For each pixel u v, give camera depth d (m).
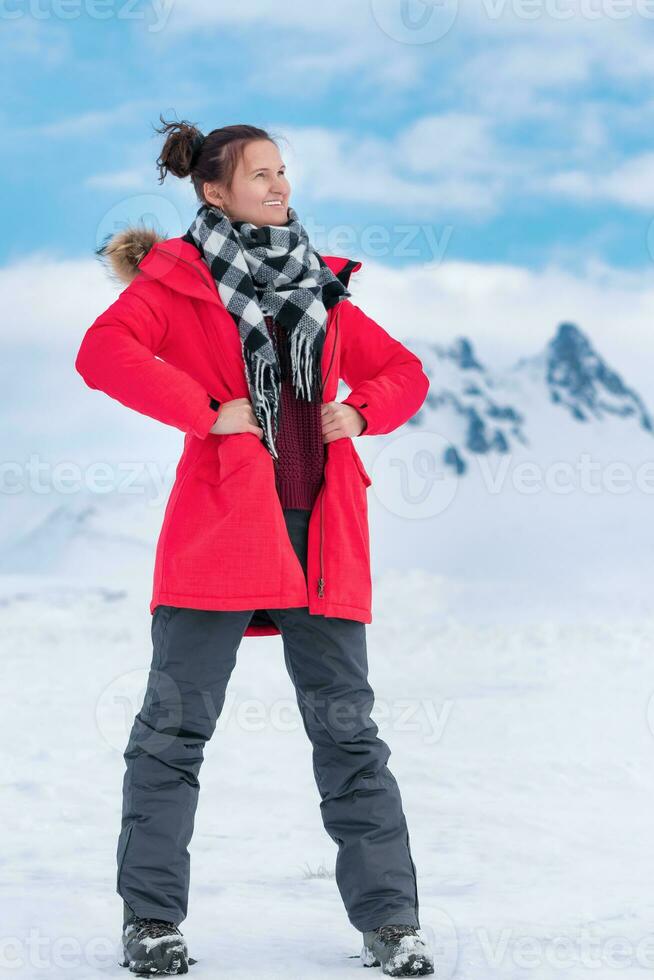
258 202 3.45
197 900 4.16
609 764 8.99
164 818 3.15
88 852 5.30
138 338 3.29
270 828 6.25
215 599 3.15
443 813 6.80
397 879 3.15
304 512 3.31
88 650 24.42
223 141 3.47
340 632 3.28
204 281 3.31
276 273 3.33
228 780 8.02
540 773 8.45
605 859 5.34
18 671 18.89
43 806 6.75
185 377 3.19
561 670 20.27
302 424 3.35
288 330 3.33
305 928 3.68
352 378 3.78
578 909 4.06
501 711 13.19
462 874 4.91
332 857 5.36
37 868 4.78
